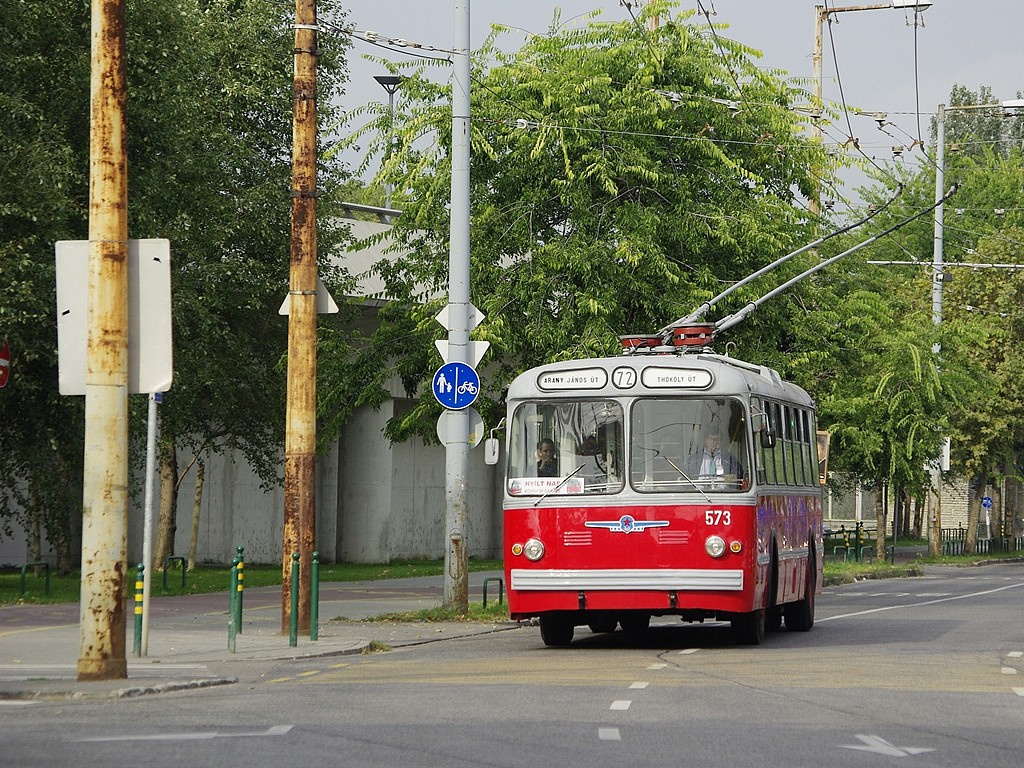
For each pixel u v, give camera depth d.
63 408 34.59
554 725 13.11
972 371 59.31
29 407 34.91
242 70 44.06
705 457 22.23
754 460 22.48
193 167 38.78
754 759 11.30
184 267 39.72
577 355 33.56
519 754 11.44
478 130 34.84
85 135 34.53
